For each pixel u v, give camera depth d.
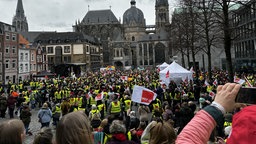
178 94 22.81
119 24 177.62
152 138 4.76
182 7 39.25
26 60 76.56
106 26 174.38
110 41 164.25
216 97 2.15
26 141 16.72
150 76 56.25
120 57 163.62
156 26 179.38
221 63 85.25
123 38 173.75
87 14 183.62
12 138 3.17
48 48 119.06
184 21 47.06
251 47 58.00
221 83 31.02
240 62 65.75
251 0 22.38
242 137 1.70
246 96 1.99
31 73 80.25
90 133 2.99
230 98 2.04
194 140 1.95
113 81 44.31
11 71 68.38
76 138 2.79
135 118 11.93
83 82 43.19
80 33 122.50
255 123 1.70
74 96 21.95
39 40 121.25
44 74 55.09
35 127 21.73
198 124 2.02
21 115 18.00
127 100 18.83
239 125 1.77
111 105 16.88
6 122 3.35
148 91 14.66
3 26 65.75
